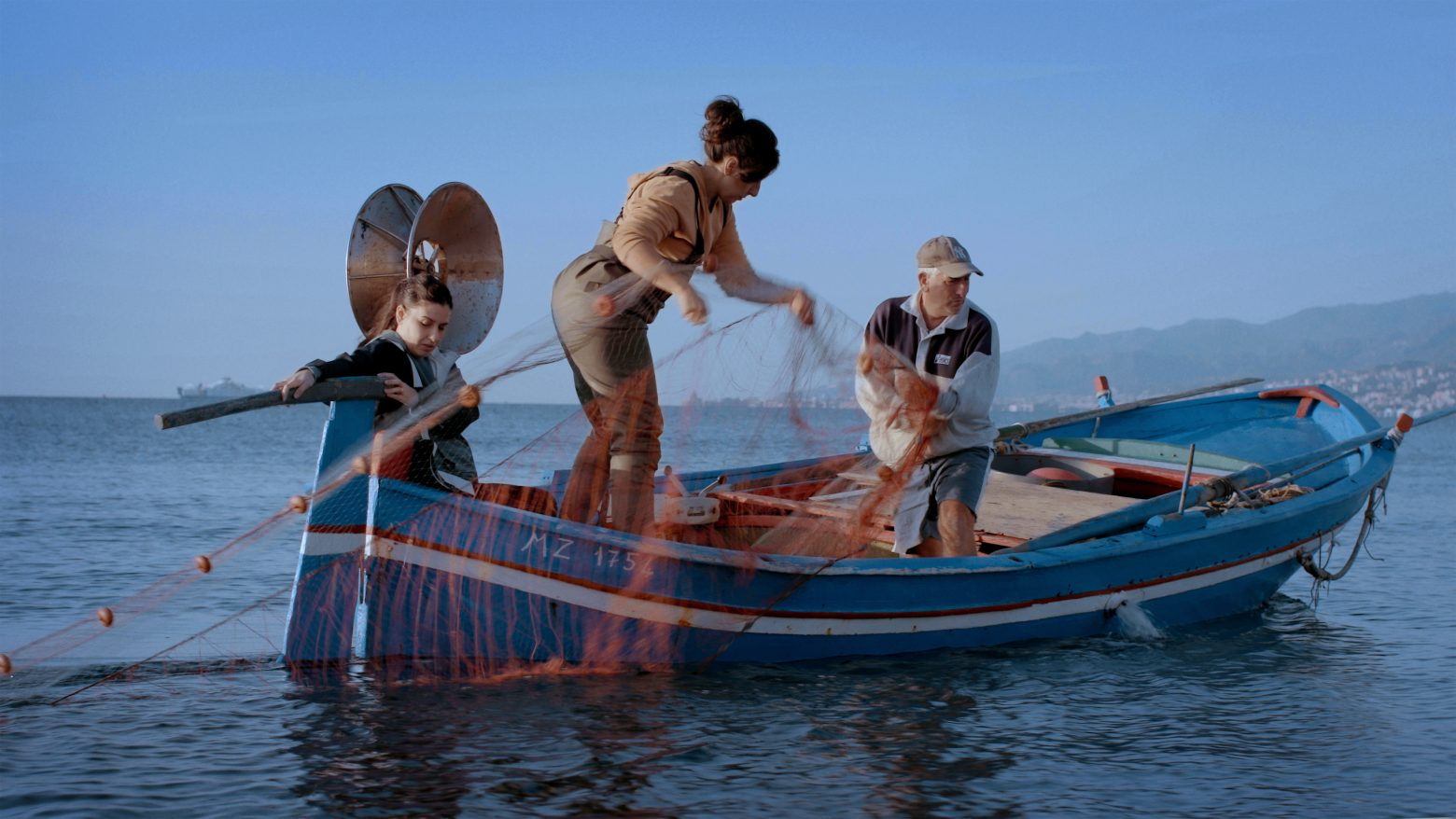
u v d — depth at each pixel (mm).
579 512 5082
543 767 3949
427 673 4820
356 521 4703
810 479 5625
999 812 3674
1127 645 6148
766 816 3580
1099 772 4090
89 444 34344
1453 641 6672
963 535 5730
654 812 3584
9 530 10906
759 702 4766
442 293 4992
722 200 4941
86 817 3451
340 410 4656
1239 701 5133
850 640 5453
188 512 13055
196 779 3787
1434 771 4180
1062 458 8391
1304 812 3750
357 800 3627
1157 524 6324
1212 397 9828
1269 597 7609
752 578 5086
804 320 5312
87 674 4918
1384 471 8039
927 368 5793
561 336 4883
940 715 4715
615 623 4965
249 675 4934
